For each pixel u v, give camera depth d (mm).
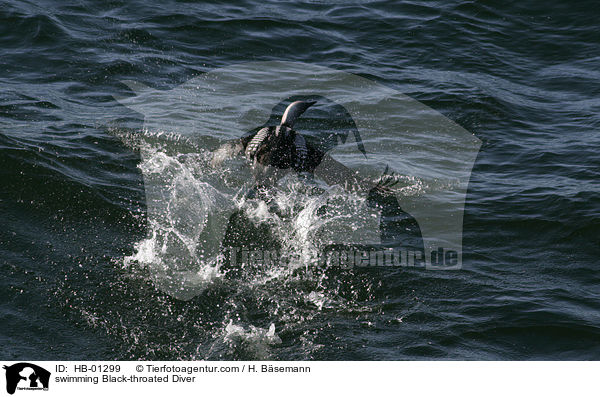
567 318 14703
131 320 14672
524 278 16391
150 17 32344
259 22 33188
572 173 21766
